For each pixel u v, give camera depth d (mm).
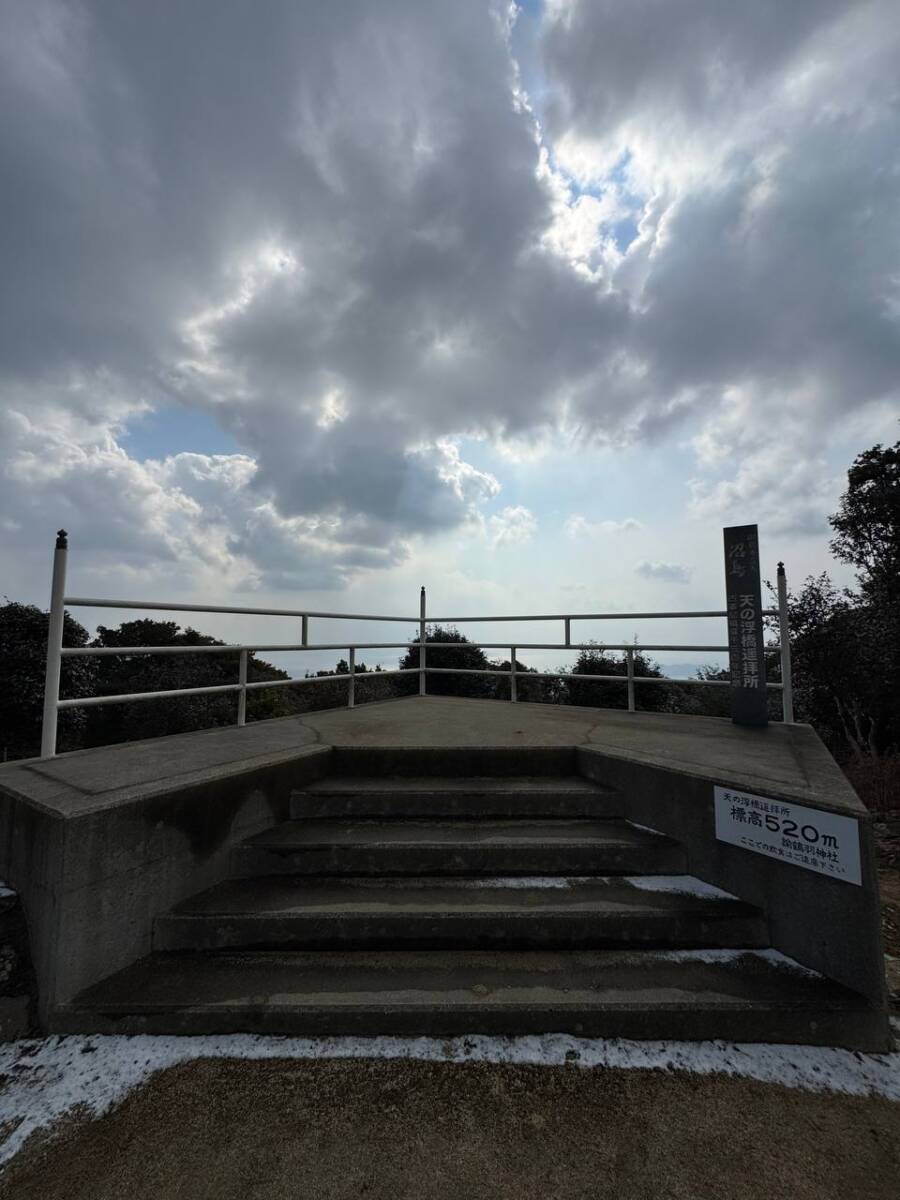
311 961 2428
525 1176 1575
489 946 2512
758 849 2570
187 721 21594
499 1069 1969
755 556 4656
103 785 2656
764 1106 1829
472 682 15891
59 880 2172
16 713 16953
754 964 2385
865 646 12219
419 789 3410
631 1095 1865
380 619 6711
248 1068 1974
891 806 6695
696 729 4555
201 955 2480
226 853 2910
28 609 18000
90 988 2246
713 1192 1528
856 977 2188
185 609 4227
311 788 3449
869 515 14898
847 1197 1518
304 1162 1620
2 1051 2059
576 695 14648
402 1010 2125
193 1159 1630
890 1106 1842
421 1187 1543
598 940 2516
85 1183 1554
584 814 3348
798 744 3832
